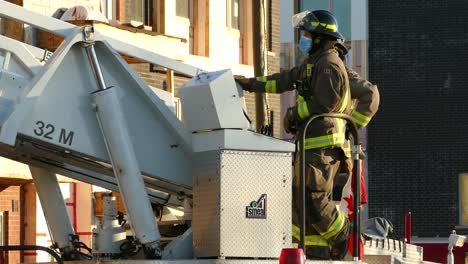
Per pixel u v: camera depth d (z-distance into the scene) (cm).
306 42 2200
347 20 10481
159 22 6850
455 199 10356
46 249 2080
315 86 2155
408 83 10444
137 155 2123
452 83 10388
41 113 2047
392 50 10438
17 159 2288
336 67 2155
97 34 2092
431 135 10381
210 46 7419
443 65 10406
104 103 2067
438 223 10350
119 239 2250
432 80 10412
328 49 2189
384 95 10444
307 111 2155
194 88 2077
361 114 2230
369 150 10450
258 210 2059
